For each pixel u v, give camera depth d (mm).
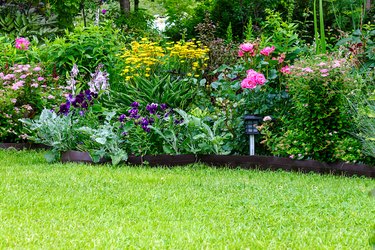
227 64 9945
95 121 7797
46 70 9625
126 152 7438
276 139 7320
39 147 8781
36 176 6219
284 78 7961
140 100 8461
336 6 16984
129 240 3941
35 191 5449
